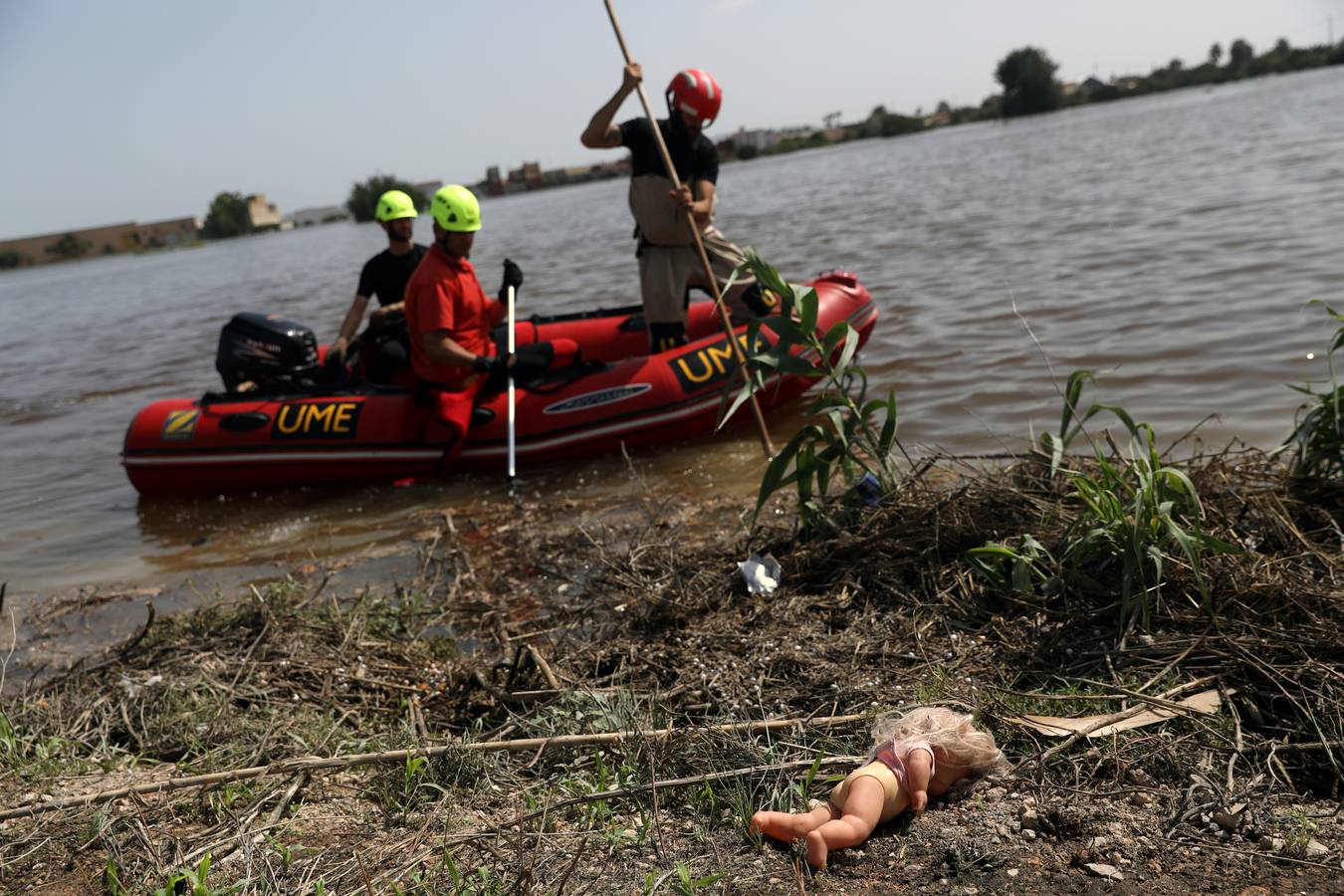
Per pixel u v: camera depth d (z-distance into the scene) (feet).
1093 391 20.67
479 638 13.56
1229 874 7.36
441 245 20.31
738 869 7.89
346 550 17.84
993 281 33.55
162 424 22.62
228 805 9.36
